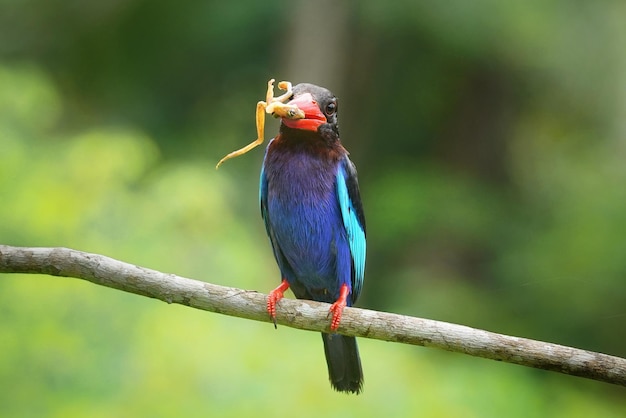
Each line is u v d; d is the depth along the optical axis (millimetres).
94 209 9844
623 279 15125
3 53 16891
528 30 15797
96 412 8539
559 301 15336
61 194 9641
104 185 10039
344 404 9133
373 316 5906
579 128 18766
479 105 18500
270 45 16938
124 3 17078
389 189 17438
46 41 17219
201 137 16641
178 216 10250
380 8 15781
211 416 8680
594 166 18094
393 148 18547
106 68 17344
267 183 6926
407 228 17031
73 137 11469
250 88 17078
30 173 9797
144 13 17062
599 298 15133
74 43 17266
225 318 9602
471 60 17375
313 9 16281
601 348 15008
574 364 5441
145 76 17375
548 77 17516
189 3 16859
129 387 8859
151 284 5816
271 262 13812
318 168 6688
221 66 17281
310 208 6699
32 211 9430
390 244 17203
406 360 9977
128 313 9289
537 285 15609
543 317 15414
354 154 17828
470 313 15258
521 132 19250
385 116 18328
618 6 16844
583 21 16469
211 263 10031
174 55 17328
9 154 9812
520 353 5520
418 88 18156
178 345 9102
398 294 15891
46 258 5730
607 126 18453
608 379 5402
